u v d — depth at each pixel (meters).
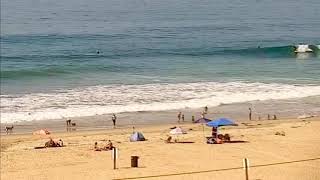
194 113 67.00
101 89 78.75
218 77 81.00
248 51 91.25
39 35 141.12
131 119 64.75
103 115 66.38
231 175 36.69
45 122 63.66
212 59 96.56
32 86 82.00
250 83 74.00
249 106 67.50
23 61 105.19
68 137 56.94
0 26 156.75
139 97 73.56
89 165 42.25
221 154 44.62
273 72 70.81
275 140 50.28
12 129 60.53
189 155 44.62
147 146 49.62
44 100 72.81
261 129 57.09
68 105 70.25
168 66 94.06
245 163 34.69
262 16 94.06
